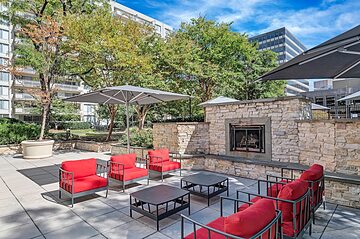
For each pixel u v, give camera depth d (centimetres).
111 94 726
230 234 187
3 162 910
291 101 558
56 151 1216
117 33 1113
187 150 770
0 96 2722
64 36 1084
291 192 257
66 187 448
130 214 382
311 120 507
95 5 1251
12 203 453
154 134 866
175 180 605
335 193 425
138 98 770
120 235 321
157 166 603
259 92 1524
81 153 1140
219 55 1292
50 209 419
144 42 1220
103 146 1197
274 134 592
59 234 326
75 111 2881
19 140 1181
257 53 1556
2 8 1578
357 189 399
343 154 445
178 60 1182
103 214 395
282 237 235
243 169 621
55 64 1142
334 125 458
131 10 3781
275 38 4478
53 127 2716
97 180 467
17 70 1108
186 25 1422
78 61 1135
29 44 1095
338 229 325
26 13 1223
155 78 1154
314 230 322
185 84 1270
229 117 696
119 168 535
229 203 435
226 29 1359
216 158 688
